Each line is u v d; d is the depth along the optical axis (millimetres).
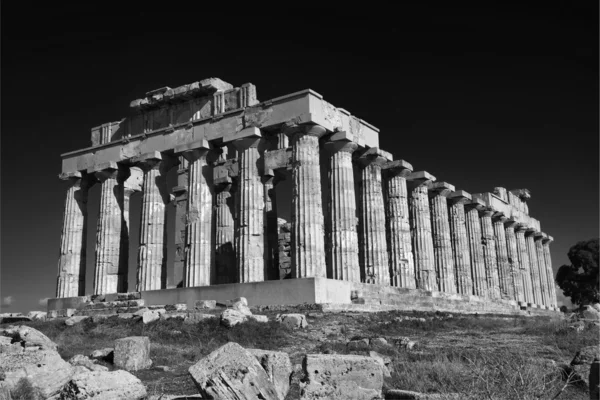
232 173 40562
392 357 16156
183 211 43531
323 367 10586
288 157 37562
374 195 34844
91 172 38812
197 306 28344
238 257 31172
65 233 39500
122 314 26453
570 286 76250
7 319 33500
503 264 51500
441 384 11766
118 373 10688
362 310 27453
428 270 38969
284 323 22719
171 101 37125
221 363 9734
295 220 30000
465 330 23078
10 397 10812
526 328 22984
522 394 9914
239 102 34094
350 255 31031
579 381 12047
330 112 32312
